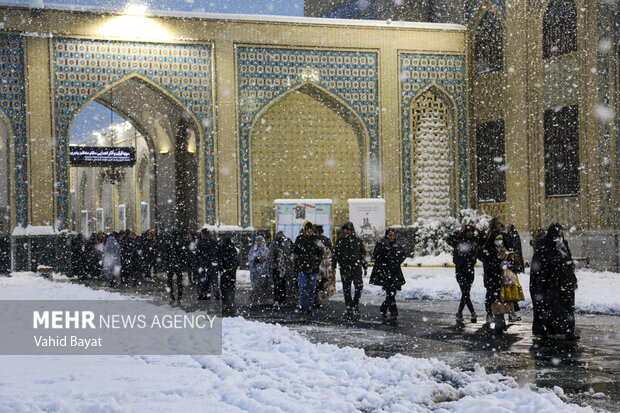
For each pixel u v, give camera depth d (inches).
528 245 878.4
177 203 1079.6
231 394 212.4
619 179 788.0
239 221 918.4
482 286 583.8
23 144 865.5
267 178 943.7
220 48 918.4
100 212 1685.5
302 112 956.6
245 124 925.8
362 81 956.0
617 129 789.9
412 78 967.0
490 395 217.5
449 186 975.0
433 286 594.9
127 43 893.2
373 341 341.7
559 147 853.8
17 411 191.0
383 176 955.3
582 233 818.2
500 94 928.3
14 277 793.6
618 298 475.2
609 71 797.2
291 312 492.7
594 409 204.7
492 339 346.3
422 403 213.0
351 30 952.3
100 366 264.4
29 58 864.3
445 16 1032.2
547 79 863.1
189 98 911.0
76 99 880.3
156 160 1157.1
